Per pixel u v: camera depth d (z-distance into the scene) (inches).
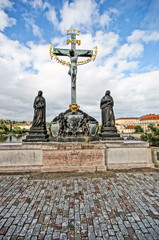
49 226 147.2
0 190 223.9
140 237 134.5
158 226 148.4
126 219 158.2
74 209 175.3
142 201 194.2
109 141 344.8
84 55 427.8
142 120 3503.9
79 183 250.2
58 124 366.0
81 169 309.1
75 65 414.6
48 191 220.7
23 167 312.0
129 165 335.9
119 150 345.7
